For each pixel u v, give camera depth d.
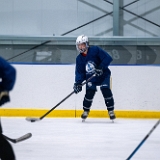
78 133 14.52
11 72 7.02
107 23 24.61
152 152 11.20
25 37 22.28
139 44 21.75
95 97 19.89
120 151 11.34
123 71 19.98
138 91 19.97
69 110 19.84
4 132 14.69
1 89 7.11
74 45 21.80
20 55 22.20
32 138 13.36
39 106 19.91
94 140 13.09
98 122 17.84
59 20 24.62
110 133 14.61
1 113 19.88
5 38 22.41
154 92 19.98
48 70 19.92
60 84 19.92
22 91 19.91
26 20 24.55
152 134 14.48
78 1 24.53
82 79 17.08
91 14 24.61
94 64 16.98
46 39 22.08
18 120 18.31
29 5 24.58
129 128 15.99
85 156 10.59
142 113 19.97
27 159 10.14
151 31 24.58
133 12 24.45
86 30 24.62
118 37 21.94
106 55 16.86
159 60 21.27
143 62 21.31
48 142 12.65
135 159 10.24
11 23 24.55
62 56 21.80
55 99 19.89
